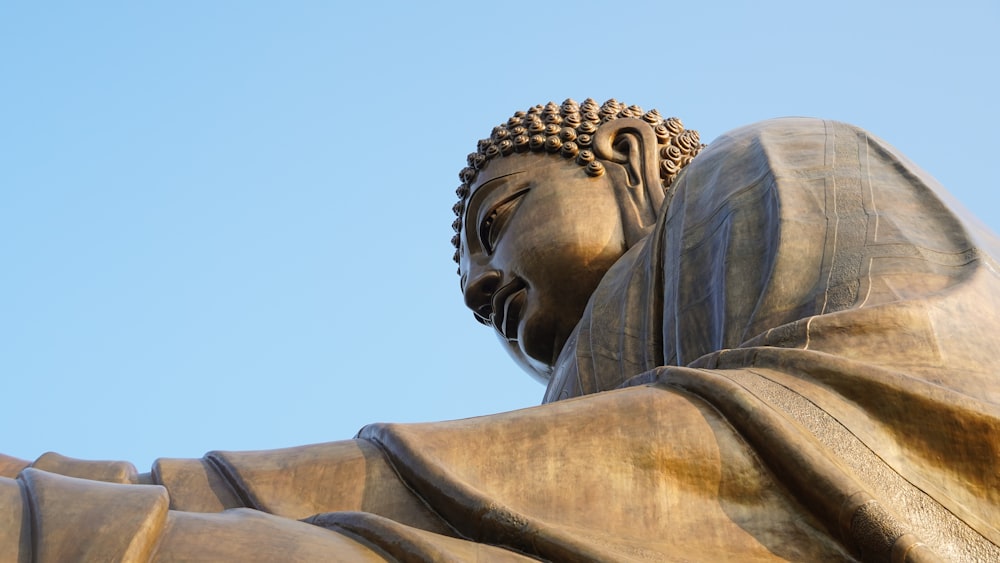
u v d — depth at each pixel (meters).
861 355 9.83
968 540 8.51
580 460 8.82
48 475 7.25
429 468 8.50
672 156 17.11
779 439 8.69
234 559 6.93
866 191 12.01
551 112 17.25
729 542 8.46
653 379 9.95
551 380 14.77
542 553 7.82
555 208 16.30
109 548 6.62
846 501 8.23
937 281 10.78
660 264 13.52
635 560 7.71
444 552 7.27
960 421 8.93
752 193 12.55
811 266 11.29
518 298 16.41
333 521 7.78
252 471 8.92
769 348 9.82
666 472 8.81
